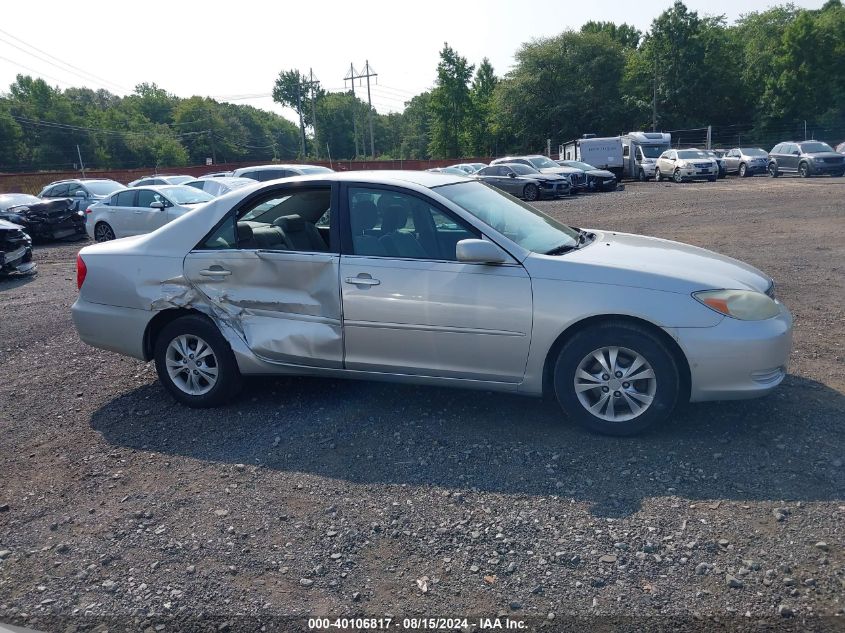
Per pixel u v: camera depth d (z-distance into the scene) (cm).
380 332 464
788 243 1192
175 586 314
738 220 1563
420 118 11262
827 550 312
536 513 356
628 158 3862
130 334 532
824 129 5959
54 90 8275
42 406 551
